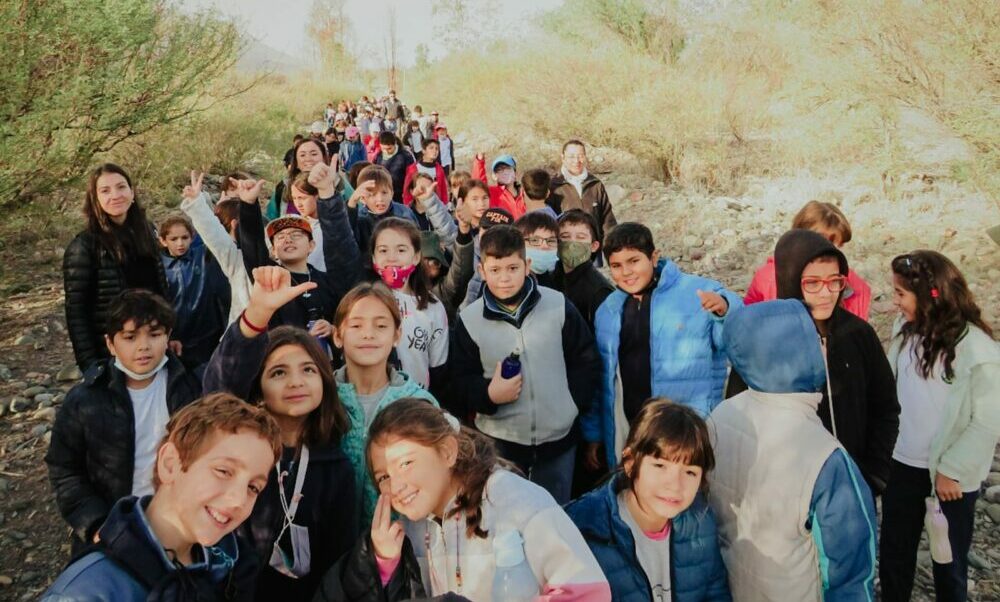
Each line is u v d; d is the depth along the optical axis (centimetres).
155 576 166
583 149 705
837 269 273
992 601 345
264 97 1947
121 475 293
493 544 199
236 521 175
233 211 517
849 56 891
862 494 216
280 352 237
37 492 439
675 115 1230
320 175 376
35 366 599
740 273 807
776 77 1257
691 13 1623
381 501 205
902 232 805
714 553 231
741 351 232
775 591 222
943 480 300
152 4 824
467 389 340
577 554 199
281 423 242
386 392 269
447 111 2544
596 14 1777
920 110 852
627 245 330
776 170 1133
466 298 428
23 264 803
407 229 359
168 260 461
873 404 281
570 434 350
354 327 265
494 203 777
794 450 220
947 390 303
